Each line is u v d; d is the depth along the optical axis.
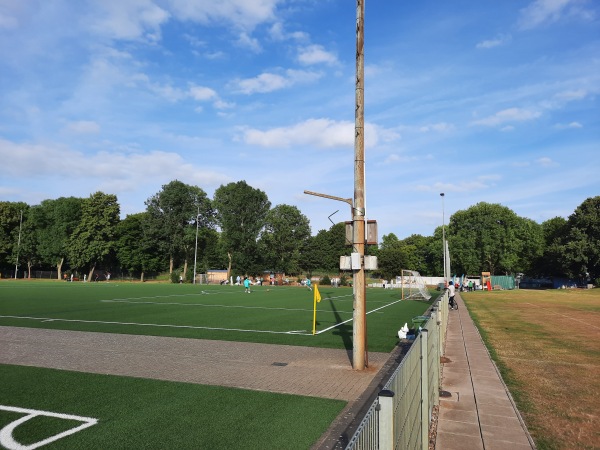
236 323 18.91
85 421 6.69
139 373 9.70
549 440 6.21
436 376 7.84
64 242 78.25
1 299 29.97
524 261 84.00
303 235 99.25
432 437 6.32
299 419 6.86
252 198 86.31
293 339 14.80
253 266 84.12
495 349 13.88
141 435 6.16
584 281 68.00
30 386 8.55
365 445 2.72
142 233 85.44
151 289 47.34
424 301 36.66
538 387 9.14
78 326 17.09
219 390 8.42
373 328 18.42
